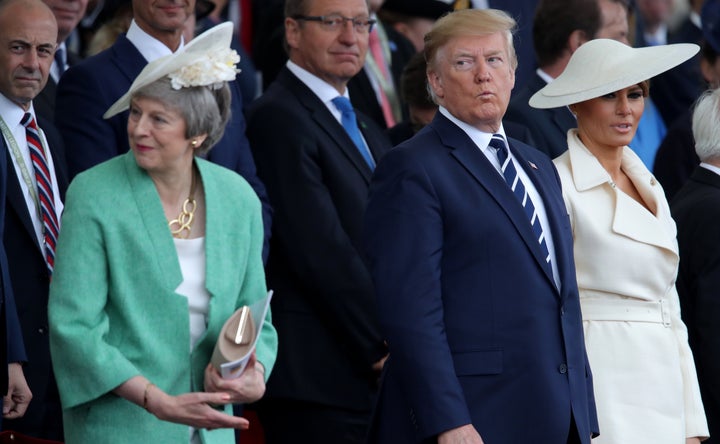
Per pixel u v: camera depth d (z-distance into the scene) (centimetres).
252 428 2428
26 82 2181
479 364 1833
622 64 2153
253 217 1814
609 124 2144
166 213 1758
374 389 2331
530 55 3334
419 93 2597
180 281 1731
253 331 1714
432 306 1822
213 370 1702
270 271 2347
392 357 1847
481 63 1880
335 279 2281
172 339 1725
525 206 1895
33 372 2125
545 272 1867
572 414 1864
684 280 2302
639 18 3356
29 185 2172
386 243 1852
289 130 2358
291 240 2308
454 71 1886
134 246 1719
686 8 3609
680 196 2362
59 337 1688
